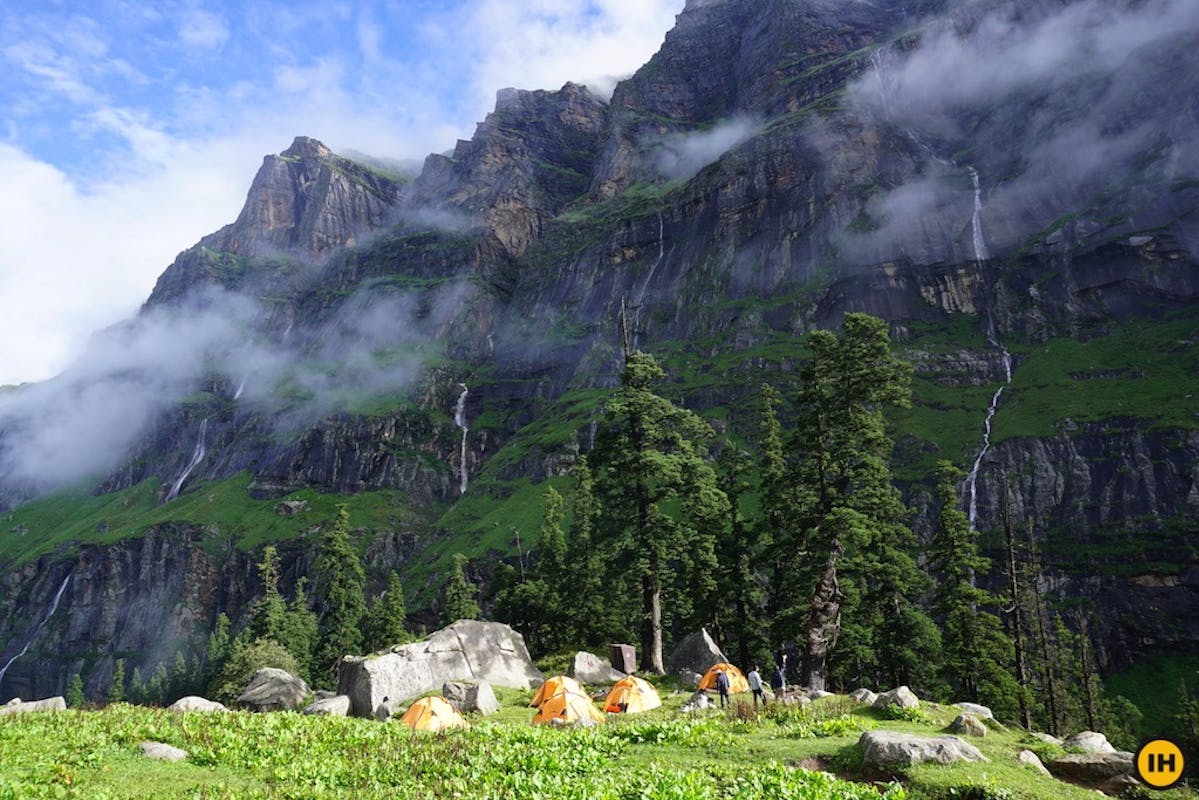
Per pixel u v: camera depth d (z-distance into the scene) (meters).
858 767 19.86
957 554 54.91
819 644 44.66
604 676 46.66
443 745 20.80
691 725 24.78
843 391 47.44
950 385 169.00
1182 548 110.12
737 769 19.19
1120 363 150.62
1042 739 23.08
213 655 129.50
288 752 19.78
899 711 26.36
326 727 23.72
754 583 61.00
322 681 92.25
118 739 20.28
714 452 174.00
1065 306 175.12
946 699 55.62
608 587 72.62
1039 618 62.81
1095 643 105.75
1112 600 109.69
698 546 57.34
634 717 33.97
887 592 53.88
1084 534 120.19
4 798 14.52
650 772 18.02
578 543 78.00
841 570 48.22
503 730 23.42
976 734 23.27
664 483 51.03
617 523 52.44
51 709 27.11
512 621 88.75
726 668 39.09
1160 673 99.94
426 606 165.75
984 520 129.75
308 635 105.00
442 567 176.38
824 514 46.97
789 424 175.75
